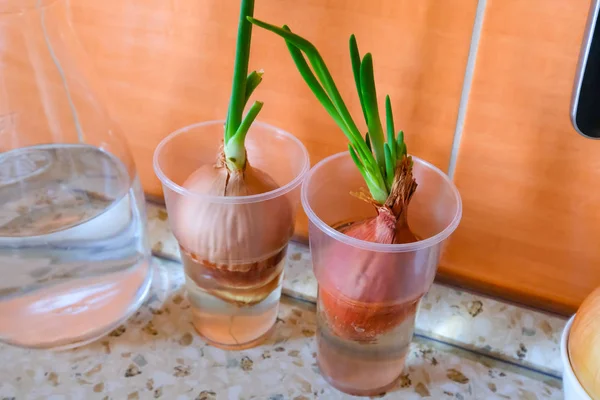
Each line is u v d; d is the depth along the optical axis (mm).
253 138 385
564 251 375
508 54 332
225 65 383
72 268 369
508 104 344
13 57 377
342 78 363
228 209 333
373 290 320
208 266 352
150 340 390
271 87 379
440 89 350
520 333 389
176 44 385
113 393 363
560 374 379
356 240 312
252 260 348
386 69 353
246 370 377
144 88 405
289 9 353
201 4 368
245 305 369
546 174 356
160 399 361
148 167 437
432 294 405
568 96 333
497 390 372
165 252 439
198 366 378
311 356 385
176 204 345
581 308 330
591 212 359
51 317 371
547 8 318
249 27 311
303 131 389
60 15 374
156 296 415
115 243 382
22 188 388
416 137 366
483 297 403
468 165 366
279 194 340
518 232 378
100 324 383
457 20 332
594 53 312
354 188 366
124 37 391
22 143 397
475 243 390
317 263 337
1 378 367
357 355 352
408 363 385
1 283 364
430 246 316
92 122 396
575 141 343
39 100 390
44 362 376
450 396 369
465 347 392
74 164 393
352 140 314
